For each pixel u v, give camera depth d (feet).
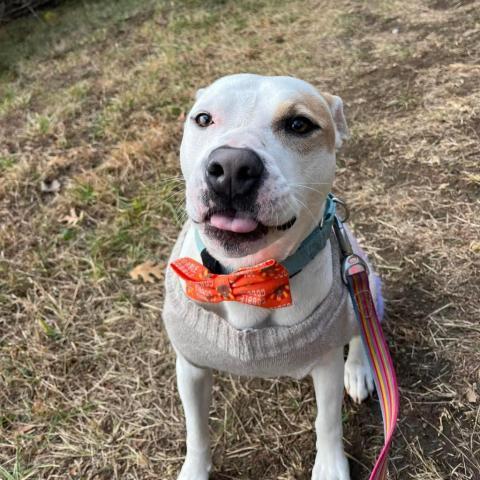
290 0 5.59
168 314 1.61
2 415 2.07
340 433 1.82
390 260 2.52
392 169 3.03
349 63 4.15
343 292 1.60
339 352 1.66
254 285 1.41
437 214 2.70
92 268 2.67
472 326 2.17
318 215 1.47
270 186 1.23
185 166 1.51
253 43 4.75
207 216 1.27
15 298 2.54
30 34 6.01
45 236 2.89
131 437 1.99
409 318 2.26
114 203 3.09
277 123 1.38
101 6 6.51
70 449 1.95
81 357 2.27
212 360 1.57
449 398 1.97
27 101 4.37
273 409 2.05
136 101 4.05
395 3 4.98
